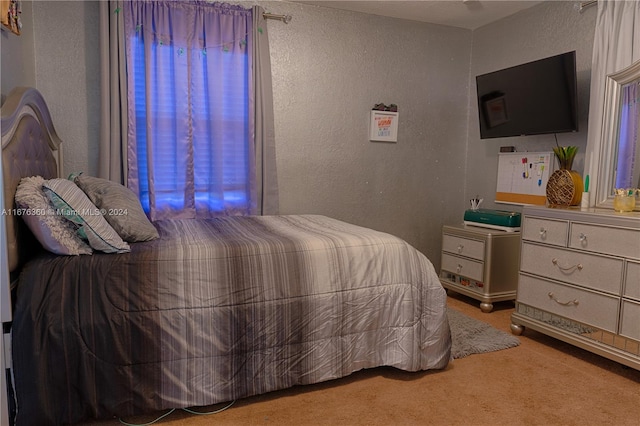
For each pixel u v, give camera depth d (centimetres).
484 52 389
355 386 207
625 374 224
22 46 258
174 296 176
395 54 375
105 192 210
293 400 194
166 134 308
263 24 324
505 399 197
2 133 167
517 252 331
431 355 217
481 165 393
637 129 254
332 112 358
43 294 162
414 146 390
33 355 157
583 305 235
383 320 210
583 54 302
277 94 340
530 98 313
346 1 337
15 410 160
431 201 402
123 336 168
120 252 183
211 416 181
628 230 212
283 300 190
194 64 312
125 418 178
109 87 288
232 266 188
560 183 278
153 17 297
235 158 328
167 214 311
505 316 317
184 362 177
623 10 268
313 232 235
